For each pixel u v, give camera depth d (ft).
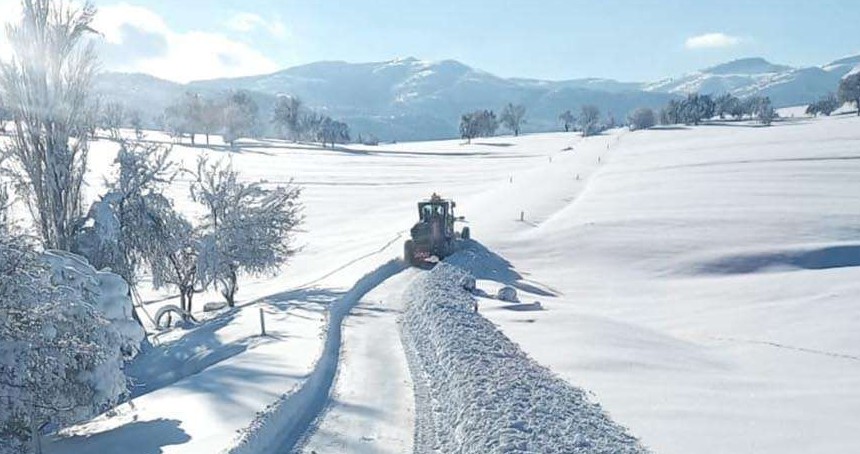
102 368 40.29
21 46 69.10
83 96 72.23
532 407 36.76
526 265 116.88
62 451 36.35
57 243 71.56
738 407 41.57
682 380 48.32
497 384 40.57
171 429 36.24
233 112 471.21
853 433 36.70
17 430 35.70
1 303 35.35
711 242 122.11
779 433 36.60
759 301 86.94
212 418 36.99
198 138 520.01
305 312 68.23
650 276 108.27
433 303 66.80
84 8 71.36
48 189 70.90
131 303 48.91
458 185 256.73
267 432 35.88
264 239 94.32
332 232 166.50
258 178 265.95
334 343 57.52
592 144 422.00
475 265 107.24
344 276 93.30
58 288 39.50
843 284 92.27
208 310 95.50
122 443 35.09
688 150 294.25
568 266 115.65
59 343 36.60
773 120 512.63
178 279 92.02
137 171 81.10
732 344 65.72
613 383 46.42
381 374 48.47
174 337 69.10
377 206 209.15
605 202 168.45
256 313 70.08
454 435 35.81
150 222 81.30
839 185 171.32
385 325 64.54
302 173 297.33
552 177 240.73
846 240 119.75
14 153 70.33
